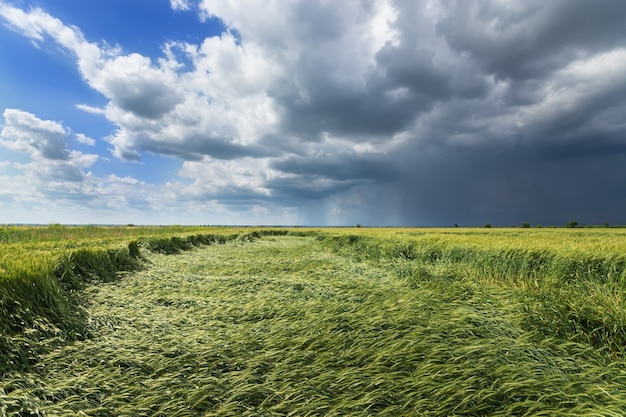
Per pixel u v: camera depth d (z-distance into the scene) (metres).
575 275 7.42
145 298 6.41
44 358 3.51
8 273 4.38
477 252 10.05
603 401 2.78
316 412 2.76
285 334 4.40
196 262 11.66
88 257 7.54
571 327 4.46
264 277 8.52
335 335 4.25
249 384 3.14
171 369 3.48
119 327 4.64
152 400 2.86
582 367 3.41
